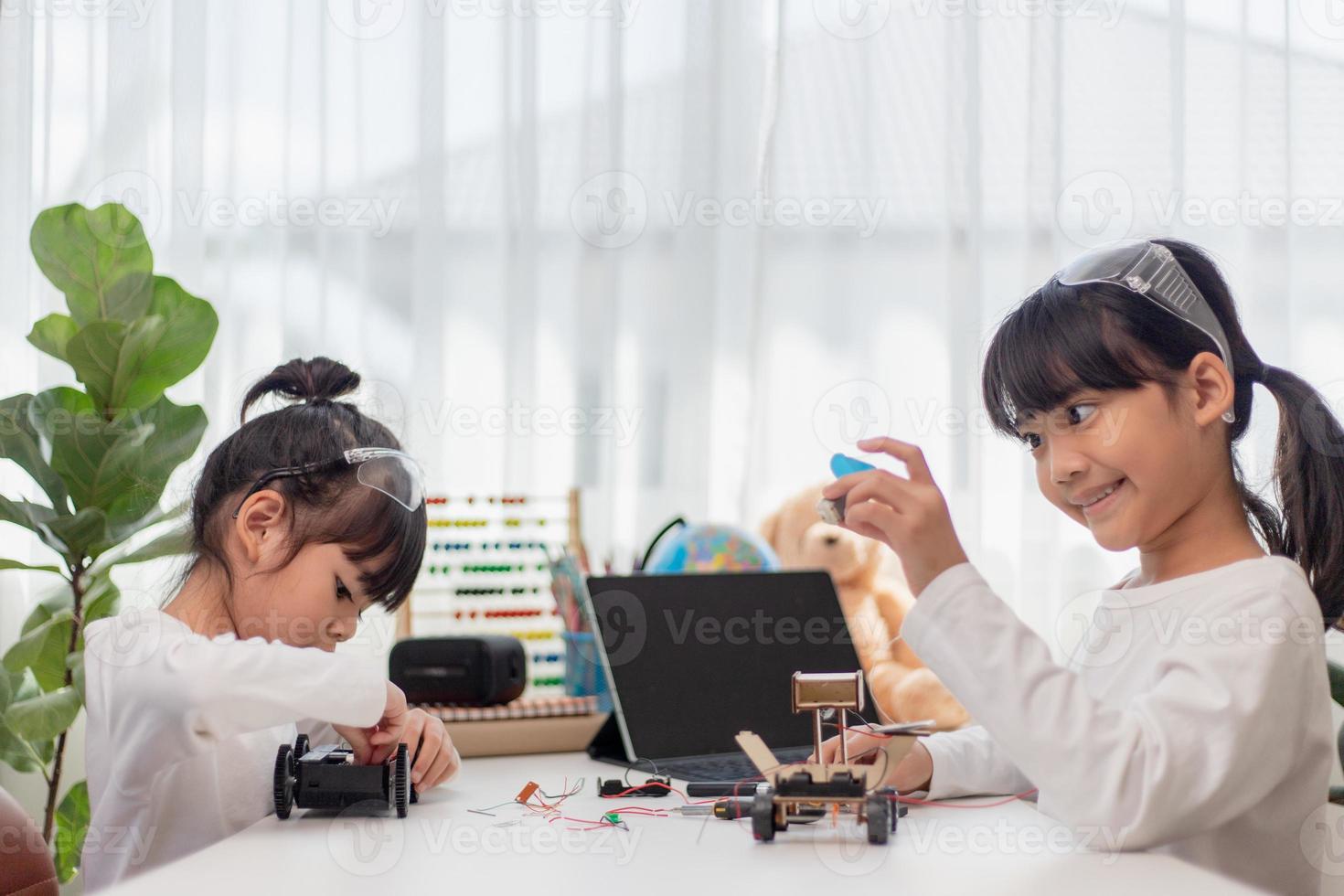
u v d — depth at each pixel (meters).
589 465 1.53
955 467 1.56
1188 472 0.85
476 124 1.55
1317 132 1.59
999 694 0.72
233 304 1.49
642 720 1.04
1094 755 0.69
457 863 0.67
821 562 1.36
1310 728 0.79
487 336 1.54
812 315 1.60
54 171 1.48
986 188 1.60
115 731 0.85
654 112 1.57
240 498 0.94
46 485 1.30
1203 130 1.59
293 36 1.51
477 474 1.52
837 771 0.72
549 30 1.57
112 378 1.32
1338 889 1.09
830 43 1.60
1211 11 1.59
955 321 1.57
